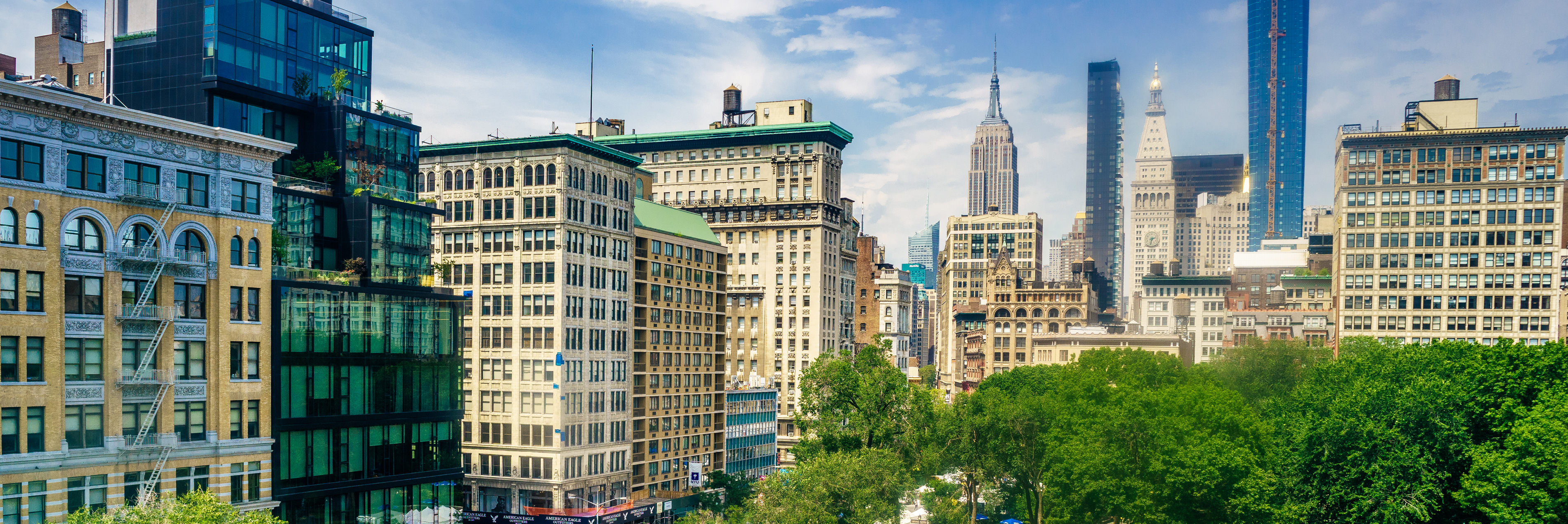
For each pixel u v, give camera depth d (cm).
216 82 9850
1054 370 19512
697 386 17838
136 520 6806
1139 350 18025
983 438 12056
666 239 17150
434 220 15300
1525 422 8469
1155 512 10338
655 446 16700
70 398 7550
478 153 15100
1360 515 9025
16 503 7194
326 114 10612
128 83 10294
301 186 10150
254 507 8531
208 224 8419
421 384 10181
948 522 12044
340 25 11169
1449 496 9150
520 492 14588
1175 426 10669
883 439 11900
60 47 15075
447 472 10431
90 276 7706
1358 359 12300
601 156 15450
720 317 18775
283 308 8919
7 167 7219
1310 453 9650
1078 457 10781
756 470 19675
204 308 8406
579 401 14762
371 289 9688
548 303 14512
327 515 9256
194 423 8294
